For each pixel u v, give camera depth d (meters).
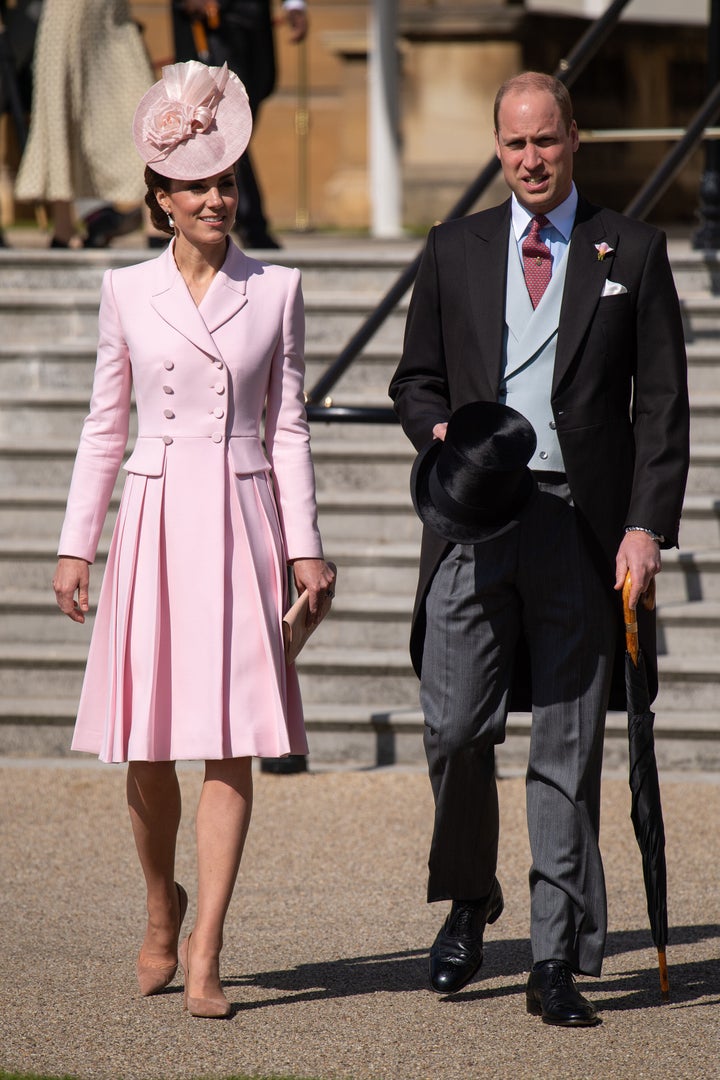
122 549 14.31
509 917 17.00
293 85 64.12
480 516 13.56
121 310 14.48
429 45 48.66
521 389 14.09
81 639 24.89
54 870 18.44
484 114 48.47
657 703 23.03
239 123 14.15
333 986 14.94
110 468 14.72
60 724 23.45
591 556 14.00
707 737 22.36
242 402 14.36
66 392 28.03
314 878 18.14
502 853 18.97
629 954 15.79
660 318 13.95
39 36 31.67
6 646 24.64
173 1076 12.77
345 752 23.06
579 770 14.09
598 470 13.91
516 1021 14.02
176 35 32.81
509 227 14.30
